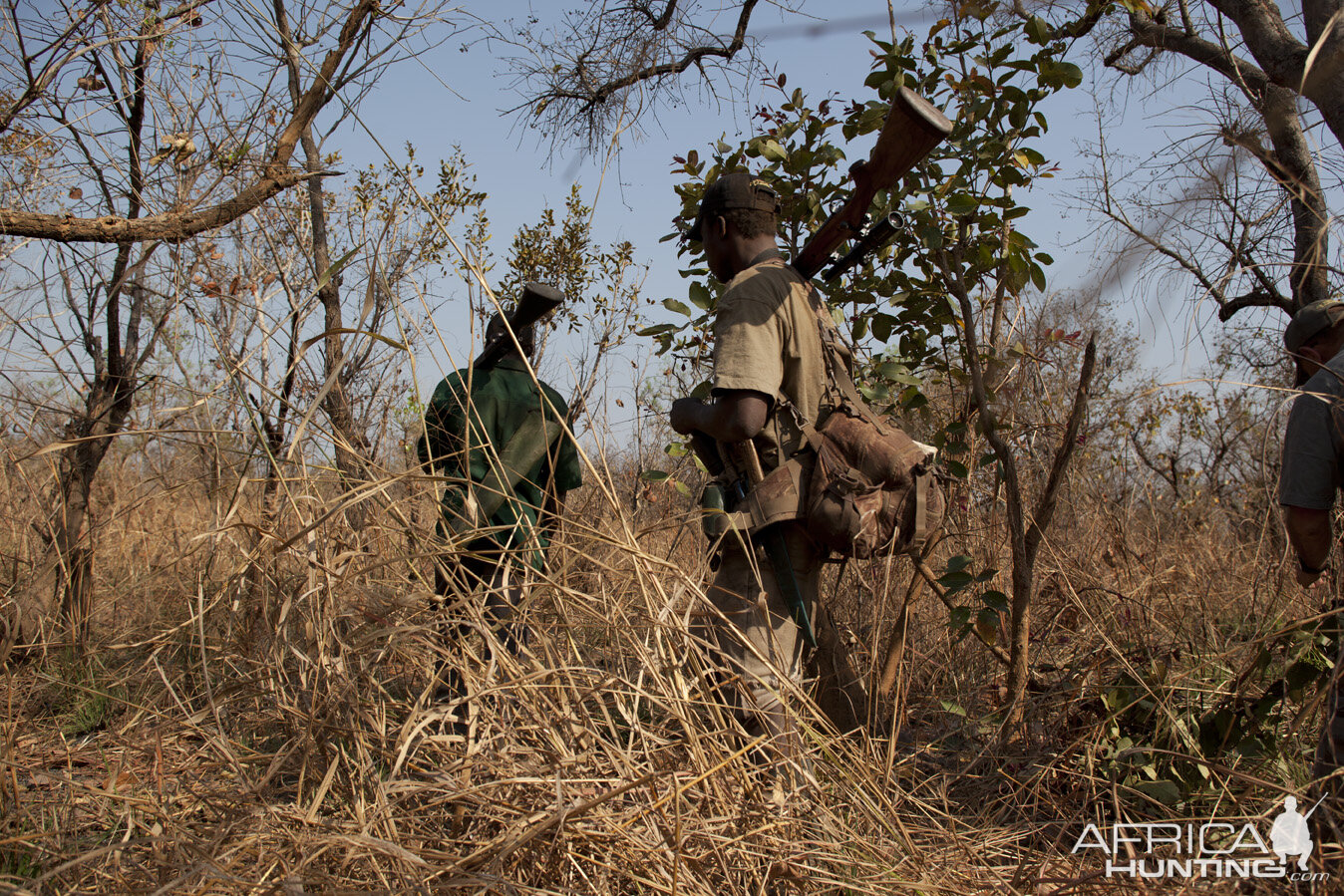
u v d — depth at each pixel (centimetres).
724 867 171
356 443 308
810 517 236
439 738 186
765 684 209
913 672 315
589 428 221
